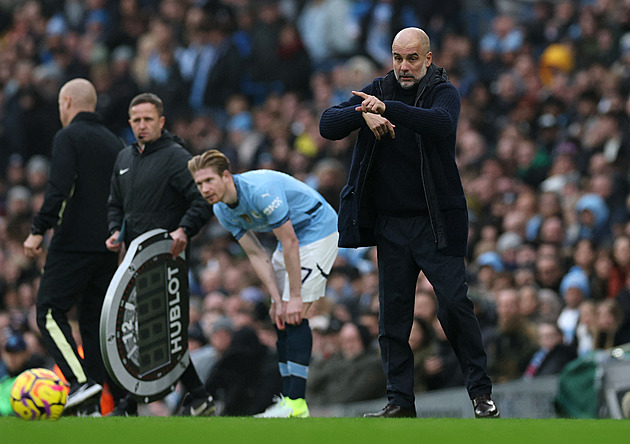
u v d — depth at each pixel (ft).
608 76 156.25
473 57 179.01
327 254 70.18
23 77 184.03
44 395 51.55
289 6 204.95
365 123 56.59
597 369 87.66
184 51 188.14
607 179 133.80
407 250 58.39
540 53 181.78
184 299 71.00
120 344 66.95
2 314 131.34
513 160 149.48
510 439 38.96
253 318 115.85
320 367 101.24
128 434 41.45
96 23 200.23
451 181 57.67
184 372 72.08
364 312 109.60
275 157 164.35
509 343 99.25
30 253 72.84
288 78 186.29
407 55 57.11
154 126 70.85
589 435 40.06
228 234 141.79
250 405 102.06
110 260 75.20
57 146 73.31
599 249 116.78
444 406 92.73
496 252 127.95
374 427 42.96
